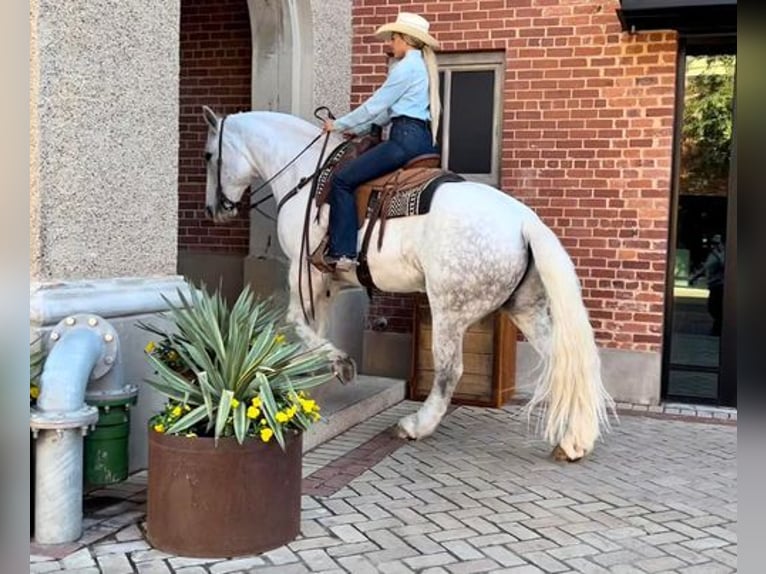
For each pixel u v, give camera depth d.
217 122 6.09
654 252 6.97
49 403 3.62
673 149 7.02
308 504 4.32
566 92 7.14
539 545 3.82
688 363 7.20
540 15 7.18
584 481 4.82
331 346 5.60
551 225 7.25
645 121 6.93
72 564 3.47
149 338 4.78
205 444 3.55
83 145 4.41
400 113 5.32
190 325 3.91
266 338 3.86
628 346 7.07
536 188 7.28
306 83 7.09
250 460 3.61
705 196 7.08
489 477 4.86
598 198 7.10
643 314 7.02
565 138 7.17
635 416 6.62
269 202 7.38
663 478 4.92
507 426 6.14
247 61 7.85
